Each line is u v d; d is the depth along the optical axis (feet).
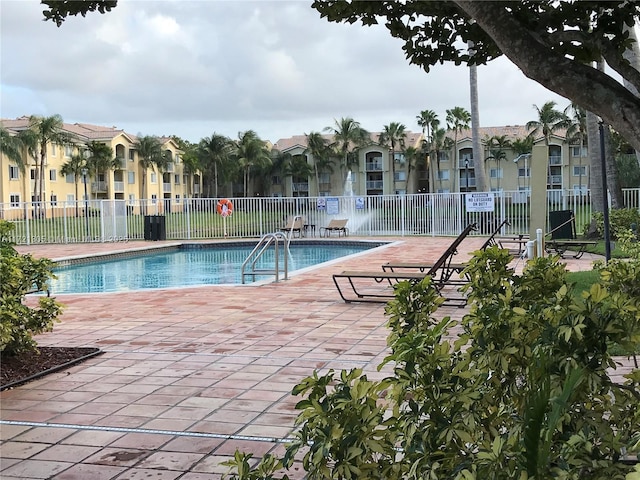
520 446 6.07
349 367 18.22
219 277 53.83
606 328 7.47
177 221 88.22
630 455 7.61
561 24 9.14
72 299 33.78
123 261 68.44
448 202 84.07
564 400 5.95
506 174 217.97
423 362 7.22
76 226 84.53
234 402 15.15
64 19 11.15
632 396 7.74
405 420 6.98
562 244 48.91
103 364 19.12
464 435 6.72
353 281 39.24
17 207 84.69
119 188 221.25
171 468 11.37
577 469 6.38
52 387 16.70
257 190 250.78
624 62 8.55
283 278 41.42
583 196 75.25
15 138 166.50
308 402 6.72
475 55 10.89
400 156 233.76
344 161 235.40
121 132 217.56
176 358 19.76
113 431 13.30
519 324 8.31
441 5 10.34
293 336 22.98
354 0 10.52
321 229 90.27
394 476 6.70
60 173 199.72
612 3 8.88
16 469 11.44
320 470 6.41
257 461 11.60
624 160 135.23
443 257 28.37
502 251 10.25
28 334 19.29
